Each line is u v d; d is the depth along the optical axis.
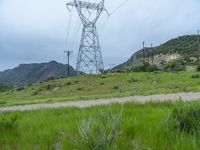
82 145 4.61
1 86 193.88
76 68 104.62
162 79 69.94
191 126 5.38
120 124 6.27
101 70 103.62
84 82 87.81
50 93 84.44
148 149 4.54
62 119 8.64
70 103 28.62
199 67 90.31
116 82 79.44
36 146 5.43
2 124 7.61
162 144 4.72
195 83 49.03
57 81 99.31
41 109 14.83
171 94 28.91
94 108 11.59
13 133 7.03
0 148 5.81
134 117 7.09
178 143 4.41
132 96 31.41
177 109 6.02
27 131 7.22
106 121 5.55
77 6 97.06
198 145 4.21
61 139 5.82
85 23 100.38
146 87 56.34
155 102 12.16
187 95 25.95
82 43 102.44
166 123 5.66
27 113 13.03
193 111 5.72
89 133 4.70
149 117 7.26
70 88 84.75
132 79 77.06
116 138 4.82
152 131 5.44
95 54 103.25
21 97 86.62
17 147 5.85
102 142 4.54
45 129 6.96
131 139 5.55
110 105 11.84
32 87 103.06
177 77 70.94
